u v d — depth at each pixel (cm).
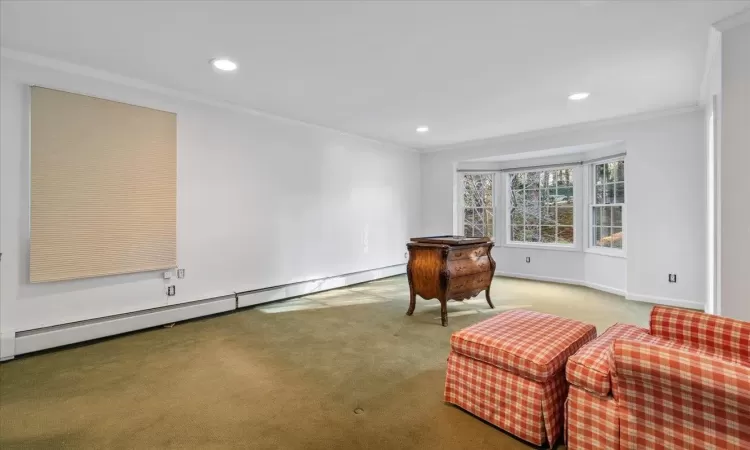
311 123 482
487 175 653
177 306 358
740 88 219
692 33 240
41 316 286
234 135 408
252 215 426
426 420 191
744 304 219
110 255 317
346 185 545
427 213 677
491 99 381
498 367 182
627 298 455
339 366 260
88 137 305
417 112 430
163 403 207
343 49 264
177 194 361
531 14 217
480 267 398
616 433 144
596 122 470
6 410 199
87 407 203
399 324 358
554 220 586
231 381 235
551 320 219
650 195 436
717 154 262
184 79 325
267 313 398
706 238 382
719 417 119
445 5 207
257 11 214
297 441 173
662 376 125
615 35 243
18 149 274
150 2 205
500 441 174
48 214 286
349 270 551
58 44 258
